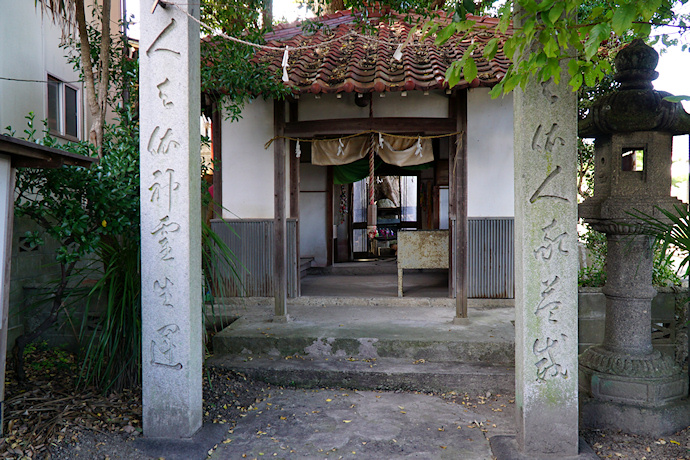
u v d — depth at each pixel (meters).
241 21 5.74
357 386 5.02
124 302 4.02
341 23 8.26
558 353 3.32
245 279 7.33
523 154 3.28
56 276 5.79
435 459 3.49
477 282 7.06
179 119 3.45
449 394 4.86
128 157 4.20
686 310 4.90
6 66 5.72
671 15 3.12
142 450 3.42
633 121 3.81
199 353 3.72
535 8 2.59
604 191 4.13
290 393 4.84
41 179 4.04
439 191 10.02
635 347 4.05
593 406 3.93
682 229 3.41
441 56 6.67
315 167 10.22
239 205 7.36
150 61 3.46
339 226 10.98
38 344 5.24
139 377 4.35
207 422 3.99
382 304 7.24
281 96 6.09
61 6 4.98
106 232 3.93
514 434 3.84
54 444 3.32
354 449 3.64
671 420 3.80
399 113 6.89
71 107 7.10
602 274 5.95
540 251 3.30
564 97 3.26
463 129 6.29
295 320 6.28
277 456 3.53
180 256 3.49
